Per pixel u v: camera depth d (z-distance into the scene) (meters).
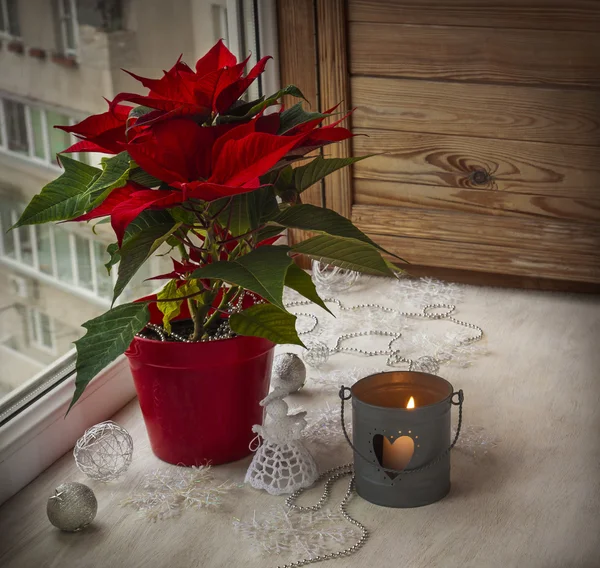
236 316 0.97
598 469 1.03
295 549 0.93
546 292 1.45
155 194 0.85
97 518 0.98
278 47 1.44
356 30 1.40
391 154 1.44
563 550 0.92
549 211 1.40
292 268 0.95
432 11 1.35
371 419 0.96
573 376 1.21
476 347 1.28
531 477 1.02
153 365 0.99
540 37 1.32
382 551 0.92
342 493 1.01
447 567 0.90
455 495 1.00
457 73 1.37
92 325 0.93
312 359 1.24
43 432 1.06
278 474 1.01
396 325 1.35
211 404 1.01
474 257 1.45
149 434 1.06
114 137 0.90
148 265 1.33
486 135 1.39
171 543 0.94
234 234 0.97
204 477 1.03
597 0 1.29
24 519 0.99
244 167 0.84
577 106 1.34
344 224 0.95
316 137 0.91
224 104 0.92
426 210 1.45
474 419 1.12
